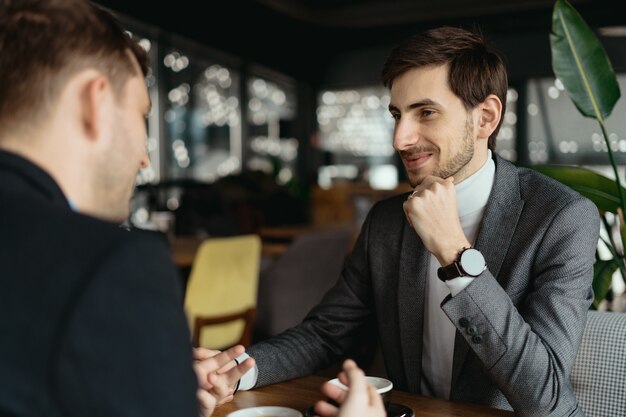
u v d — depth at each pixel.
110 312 0.57
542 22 8.77
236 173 6.92
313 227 5.65
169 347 0.59
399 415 1.07
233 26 8.35
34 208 0.63
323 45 10.05
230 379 1.22
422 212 1.24
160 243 0.63
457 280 1.20
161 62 7.59
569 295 1.27
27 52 0.69
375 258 1.54
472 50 1.36
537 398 1.15
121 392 0.56
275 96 9.84
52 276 0.58
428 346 1.45
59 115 0.69
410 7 9.31
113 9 6.62
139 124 0.77
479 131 1.41
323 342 1.53
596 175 1.86
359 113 10.17
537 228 1.36
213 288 3.46
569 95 1.96
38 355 0.56
